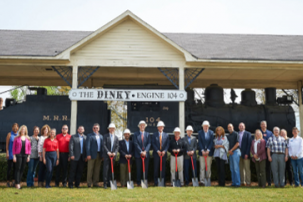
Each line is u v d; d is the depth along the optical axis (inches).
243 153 449.4
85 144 436.5
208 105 647.8
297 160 439.2
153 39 529.0
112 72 644.7
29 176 433.1
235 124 634.2
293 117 658.2
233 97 666.8
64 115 605.3
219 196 367.9
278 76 645.9
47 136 442.3
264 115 646.5
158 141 451.2
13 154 409.4
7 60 504.1
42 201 339.6
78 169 434.3
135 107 604.7
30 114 605.0
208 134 461.1
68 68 556.4
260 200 346.9
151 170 516.1
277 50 577.0
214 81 703.1
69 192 389.4
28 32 657.6
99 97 512.4
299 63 518.9
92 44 524.1
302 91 684.1
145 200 346.3
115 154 431.5
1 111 605.6
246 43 622.2
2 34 629.0
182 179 450.3
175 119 601.0
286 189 413.4
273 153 437.4
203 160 457.4
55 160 426.3
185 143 454.9
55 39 616.1
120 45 525.3
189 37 663.1
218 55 534.6
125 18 524.1
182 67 526.0
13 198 351.6
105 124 623.5
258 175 444.8
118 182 508.1
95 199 350.6
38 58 498.9
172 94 519.8
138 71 634.8
